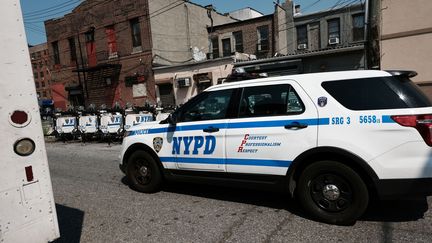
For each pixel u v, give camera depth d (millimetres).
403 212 4105
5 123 2529
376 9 9117
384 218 3949
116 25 23094
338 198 3752
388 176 3457
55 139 14930
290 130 3961
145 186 5469
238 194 5168
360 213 3631
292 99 4062
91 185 6293
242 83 4527
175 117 5059
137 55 22344
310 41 24641
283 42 25062
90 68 23672
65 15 25984
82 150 11164
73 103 27094
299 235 3598
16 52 2600
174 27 23500
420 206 4270
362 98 3676
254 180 4281
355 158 3570
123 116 11977
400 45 10750
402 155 3406
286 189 4070
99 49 24422
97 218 4492
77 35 25484
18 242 2602
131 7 22094
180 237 3725
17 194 2596
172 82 21016
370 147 3518
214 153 4570
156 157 5254
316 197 3898
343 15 23172
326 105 3811
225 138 4465
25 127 2646
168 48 22906
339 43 23297
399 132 3412
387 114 3480
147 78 22109
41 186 2758
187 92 20641
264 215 4238
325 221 3840
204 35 26875
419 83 10594
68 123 13828
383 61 11062
